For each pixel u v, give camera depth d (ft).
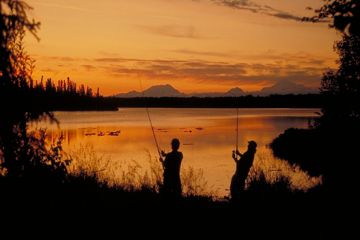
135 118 295.89
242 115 392.68
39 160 23.16
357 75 34.88
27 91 20.77
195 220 27.02
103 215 25.95
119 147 97.14
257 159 63.98
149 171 49.47
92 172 32.68
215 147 104.12
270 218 27.81
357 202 30.19
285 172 46.96
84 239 22.53
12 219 21.61
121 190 31.89
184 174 39.47
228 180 52.60
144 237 23.86
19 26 17.53
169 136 139.44
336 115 35.63
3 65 18.31
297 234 24.97
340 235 25.35
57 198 24.39
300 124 223.51
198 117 334.44
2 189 21.70
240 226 26.43
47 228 22.29
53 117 21.42
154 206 28.86
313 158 45.98
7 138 20.66
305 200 31.04
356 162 33.94
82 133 141.69
